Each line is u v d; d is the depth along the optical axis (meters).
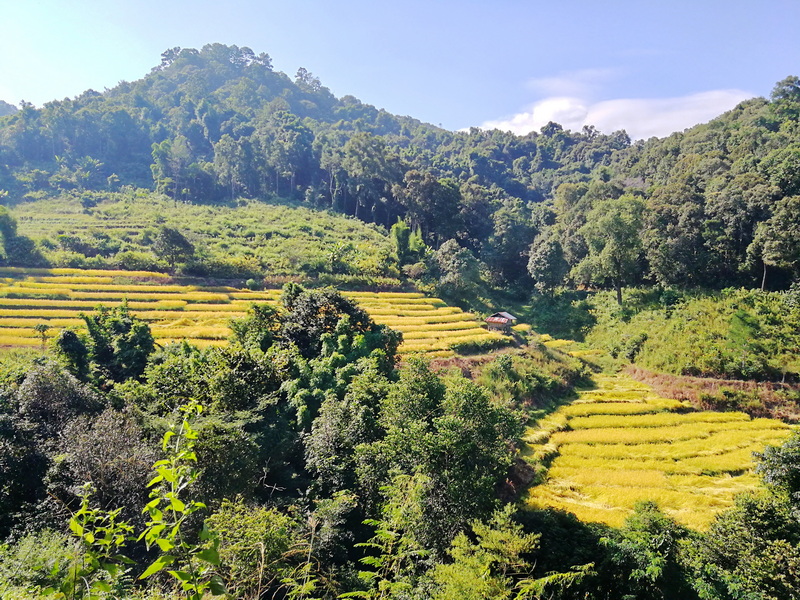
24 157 136.75
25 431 24.48
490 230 116.12
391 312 70.31
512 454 36.50
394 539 20.55
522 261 103.81
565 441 41.88
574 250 94.88
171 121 171.50
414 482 22.66
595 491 34.03
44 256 70.94
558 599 19.84
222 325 58.59
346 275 79.50
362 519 25.05
